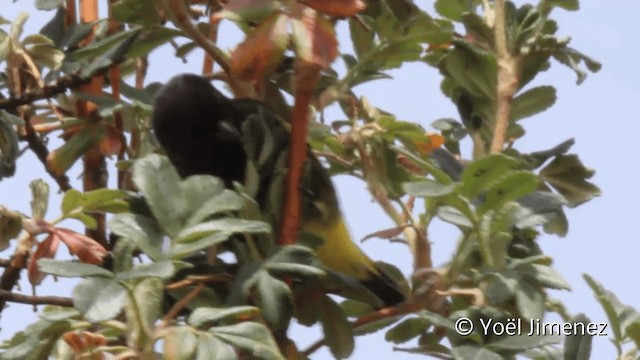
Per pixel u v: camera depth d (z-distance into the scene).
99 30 9.41
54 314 6.30
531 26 9.46
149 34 8.17
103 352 6.12
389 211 8.77
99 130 9.41
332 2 6.43
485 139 9.41
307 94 7.00
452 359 8.02
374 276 9.23
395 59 8.65
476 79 9.34
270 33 6.42
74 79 8.86
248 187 7.27
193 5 9.08
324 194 9.20
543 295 7.54
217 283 7.34
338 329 7.64
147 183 6.44
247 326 6.13
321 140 9.00
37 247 7.98
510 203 7.84
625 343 7.68
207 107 9.83
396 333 8.67
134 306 6.06
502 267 7.64
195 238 6.39
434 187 7.42
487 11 9.54
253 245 6.99
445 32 8.46
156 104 9.72
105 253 8.09
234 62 6.46
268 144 7.45
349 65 9.09
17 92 9.34
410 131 8.66
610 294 7.79
